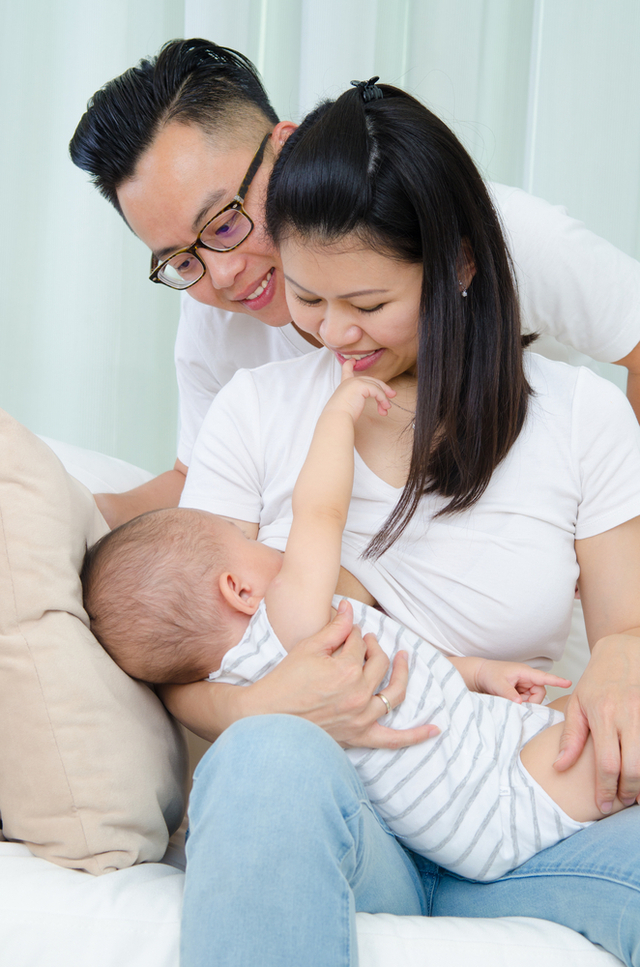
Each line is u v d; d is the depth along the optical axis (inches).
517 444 39.9
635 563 39.7
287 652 35.6
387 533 39.2
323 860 26.3
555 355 56.8
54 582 33.8
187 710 37.4
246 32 80.6
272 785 27.0
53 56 81.2
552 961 29.1
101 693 33.7
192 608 36.9
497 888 34.3
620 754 32.5
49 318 84.0
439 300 36.7
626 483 39.8
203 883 26.1
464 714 35.8
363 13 81.4
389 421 41.9
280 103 83.9
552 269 50.2
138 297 85.1
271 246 47.4
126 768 33.6
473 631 39.7
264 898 25.4
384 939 28.7
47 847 32.9
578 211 87.5
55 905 29.4
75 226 82.9
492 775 34.3
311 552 36.0
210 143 45.6
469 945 29.1
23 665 32.3
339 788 28.3
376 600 40.6
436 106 85.7
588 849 31.9
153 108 45.2
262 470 43.3
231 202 45.7
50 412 85.3
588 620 41.0
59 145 82.1
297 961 25.0
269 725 28.9
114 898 30.0
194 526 38.8
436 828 33.6
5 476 33.6
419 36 85.3
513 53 86.5
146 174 45.5
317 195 34.6
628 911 29.0
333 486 37.5
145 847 34.2
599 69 85.3
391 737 33.7
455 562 39.5
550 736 35.4
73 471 54.6
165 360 87.0
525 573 38.9
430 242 35.8
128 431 86.7
